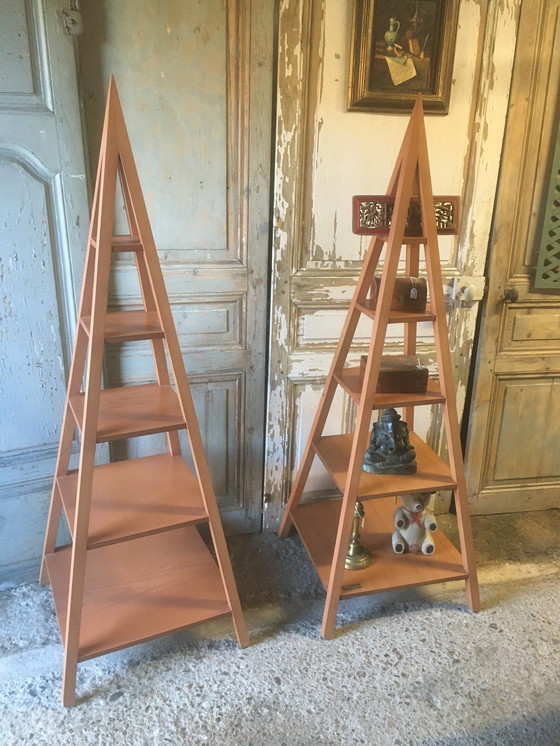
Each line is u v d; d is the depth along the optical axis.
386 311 1.71
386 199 1.71
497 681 1.80
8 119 1.69
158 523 1.66
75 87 1.73
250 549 2.38
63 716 1.66
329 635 1.94
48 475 2.05
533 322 2.35
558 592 2.17
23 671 1.80
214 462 2.33
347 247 2.17
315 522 2.27
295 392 2.31
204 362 2.17
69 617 1.60
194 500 1.77
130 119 1.86
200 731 1.63
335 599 1.90
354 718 1.68
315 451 2.19
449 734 1.63
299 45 1.89
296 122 1.97
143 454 2.24
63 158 1.77
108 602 1.83
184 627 1.76
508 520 2.58
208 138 1.94
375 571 2.03
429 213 1.69
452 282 2.25
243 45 1.87
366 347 2.31
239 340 2.19
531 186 2.18
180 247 2.03
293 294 2.17
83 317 1.69
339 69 1.96
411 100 2.00
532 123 2.11
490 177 2.15
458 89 2.04
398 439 1.95
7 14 1.62
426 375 1.84
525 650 1.92
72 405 1.71
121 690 1.75
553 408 2.50
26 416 1.97
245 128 1.95
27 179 1.75
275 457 2.37
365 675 1.82
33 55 1.68
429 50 1.96
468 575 2.03
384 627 2.00
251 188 2.02
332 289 2.20
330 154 2.05
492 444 2.51
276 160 1.99
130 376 2.12
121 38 1.79
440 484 1.90
